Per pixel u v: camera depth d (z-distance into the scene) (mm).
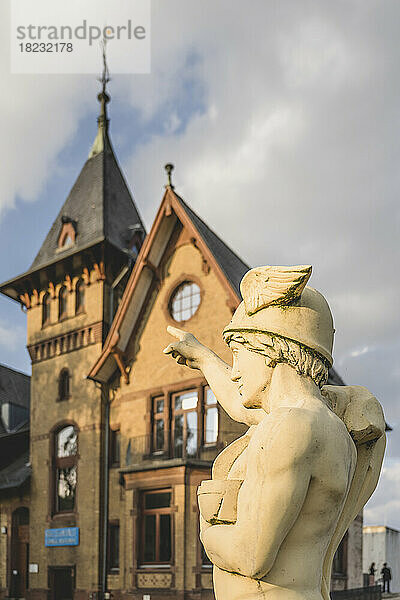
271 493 1373
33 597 22516
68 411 23766
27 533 24234
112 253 24641
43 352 25562
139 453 20594
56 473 23719
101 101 31453
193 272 20734
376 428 1664
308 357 1566
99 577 20891
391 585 34250
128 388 21656
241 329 1638
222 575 1526
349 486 1533
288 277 1543
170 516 18375
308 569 1446
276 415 1436
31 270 26062
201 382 19656
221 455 1811
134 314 21984
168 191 21500
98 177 28031
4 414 31141
